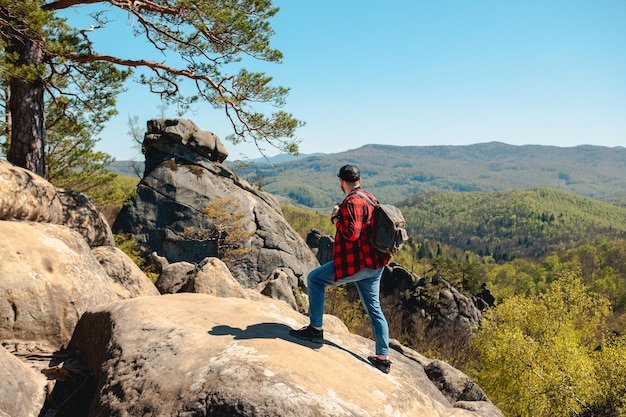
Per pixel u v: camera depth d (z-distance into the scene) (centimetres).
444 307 4472
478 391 635
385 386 371
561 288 3459
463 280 5978
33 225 698
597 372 2444
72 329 548
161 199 3638
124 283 887
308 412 284
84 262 637
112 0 1213
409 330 4034
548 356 2727
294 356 346
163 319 415
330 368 353
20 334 511
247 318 432
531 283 14688
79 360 471
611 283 13300
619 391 2225
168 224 3594
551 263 17450
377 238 366
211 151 3994
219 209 3591
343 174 384
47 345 521
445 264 6097
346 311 3566
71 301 558
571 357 2619
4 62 1078
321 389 312
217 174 3972
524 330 3228
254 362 318
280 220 4131
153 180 3681
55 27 1188
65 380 429
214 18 1294
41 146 1231
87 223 970
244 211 3691
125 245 3156
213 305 472
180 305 462
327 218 14875
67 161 1852
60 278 564
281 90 1485
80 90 1441
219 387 291
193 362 330
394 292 5669
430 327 4203
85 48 1279
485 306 5322
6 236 562
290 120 1502
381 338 407
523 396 2677
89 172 1927
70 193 995
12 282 520
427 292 4591
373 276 389
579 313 3534
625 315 8581
